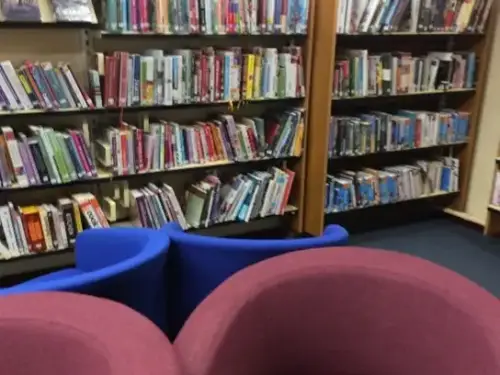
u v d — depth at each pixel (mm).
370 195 3564
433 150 4055
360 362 1303
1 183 2523
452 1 3447
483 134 3805
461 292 1203
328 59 3096
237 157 3129
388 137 3545
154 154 2865
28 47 2701
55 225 2695
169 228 1875
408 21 3332
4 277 2941
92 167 2730
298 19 3076
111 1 2543
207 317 1140
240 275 1271
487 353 1083
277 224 3691
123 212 3043
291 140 3273
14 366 1051
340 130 3326
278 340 1267
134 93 2711
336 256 1339
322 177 3303
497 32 3619
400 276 1266
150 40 2980
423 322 1225
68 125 2844
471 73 3729
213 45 3150
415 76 3527
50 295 1134
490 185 3752
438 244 3529
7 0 2324
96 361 974
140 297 1521
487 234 3672
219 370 1081
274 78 3104
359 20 3143
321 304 1286
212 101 2943
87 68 2846
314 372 1329
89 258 2084
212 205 3096
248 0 2889
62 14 2439
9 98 2449
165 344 994
